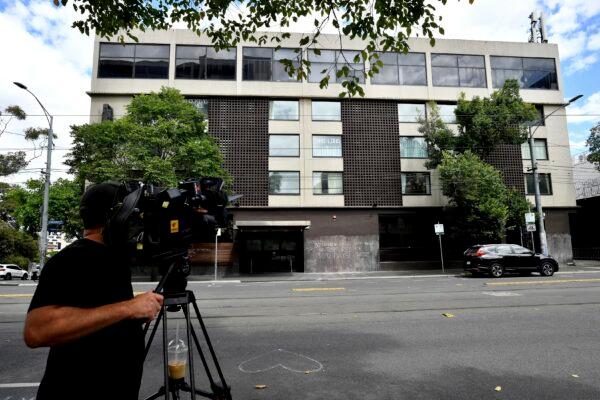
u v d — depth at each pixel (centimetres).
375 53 537
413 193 2486
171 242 211
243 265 2358
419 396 375
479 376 430
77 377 159
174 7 584
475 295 1054
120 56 2412
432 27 518
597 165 3247
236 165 2388
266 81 2473
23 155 3127
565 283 1312
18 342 595
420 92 2564
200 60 2455
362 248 2381
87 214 181
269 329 666
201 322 236
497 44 2695
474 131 2211
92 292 165
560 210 2592
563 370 449
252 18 582
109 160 1897
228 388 241
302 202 2400
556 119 2691
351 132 2492
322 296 1084
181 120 1970
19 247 3453
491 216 2020
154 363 478
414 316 770
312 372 445
